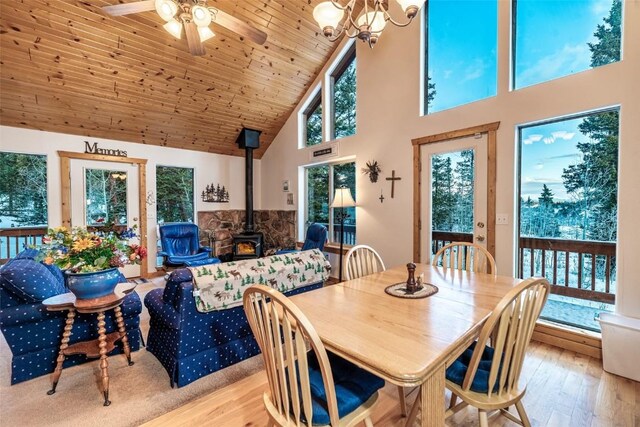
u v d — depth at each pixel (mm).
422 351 1104
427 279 2102
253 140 5613
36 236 4281
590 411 1797
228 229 6168
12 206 4129
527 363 2332
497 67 2990
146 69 3910
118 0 3125
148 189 5195
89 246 2039
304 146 5598
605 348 2195
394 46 3914
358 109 4395
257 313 1200
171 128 5012
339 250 4840
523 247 2953
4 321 2068
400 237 3881
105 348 2016
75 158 4496
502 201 2977
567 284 2738
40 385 2107
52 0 2947
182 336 2070
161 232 5039
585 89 2465
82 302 2027
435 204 3555
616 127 2424
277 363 1147
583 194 2609
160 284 4719
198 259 4867
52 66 3508
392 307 1556
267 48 4238
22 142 4098
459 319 1393
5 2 2861
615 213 2463
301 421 1140
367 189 4285
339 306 1573
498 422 1720
